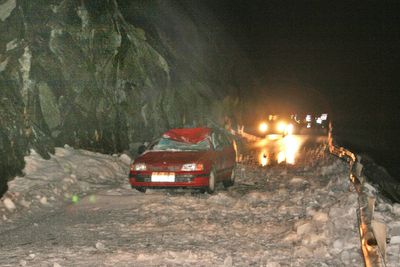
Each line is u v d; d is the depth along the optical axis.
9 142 13.74
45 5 17.64
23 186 12.74
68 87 18.11
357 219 8.41
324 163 21.61
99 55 19.91
